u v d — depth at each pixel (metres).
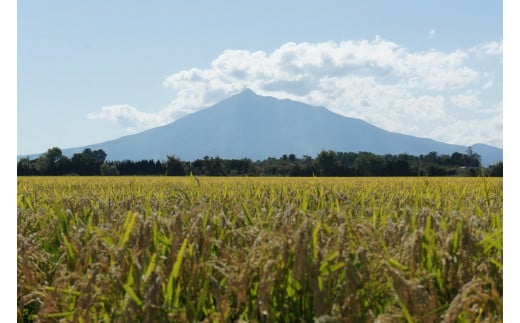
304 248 3.25
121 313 3.19
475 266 3.71
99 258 3.69
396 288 3.11
